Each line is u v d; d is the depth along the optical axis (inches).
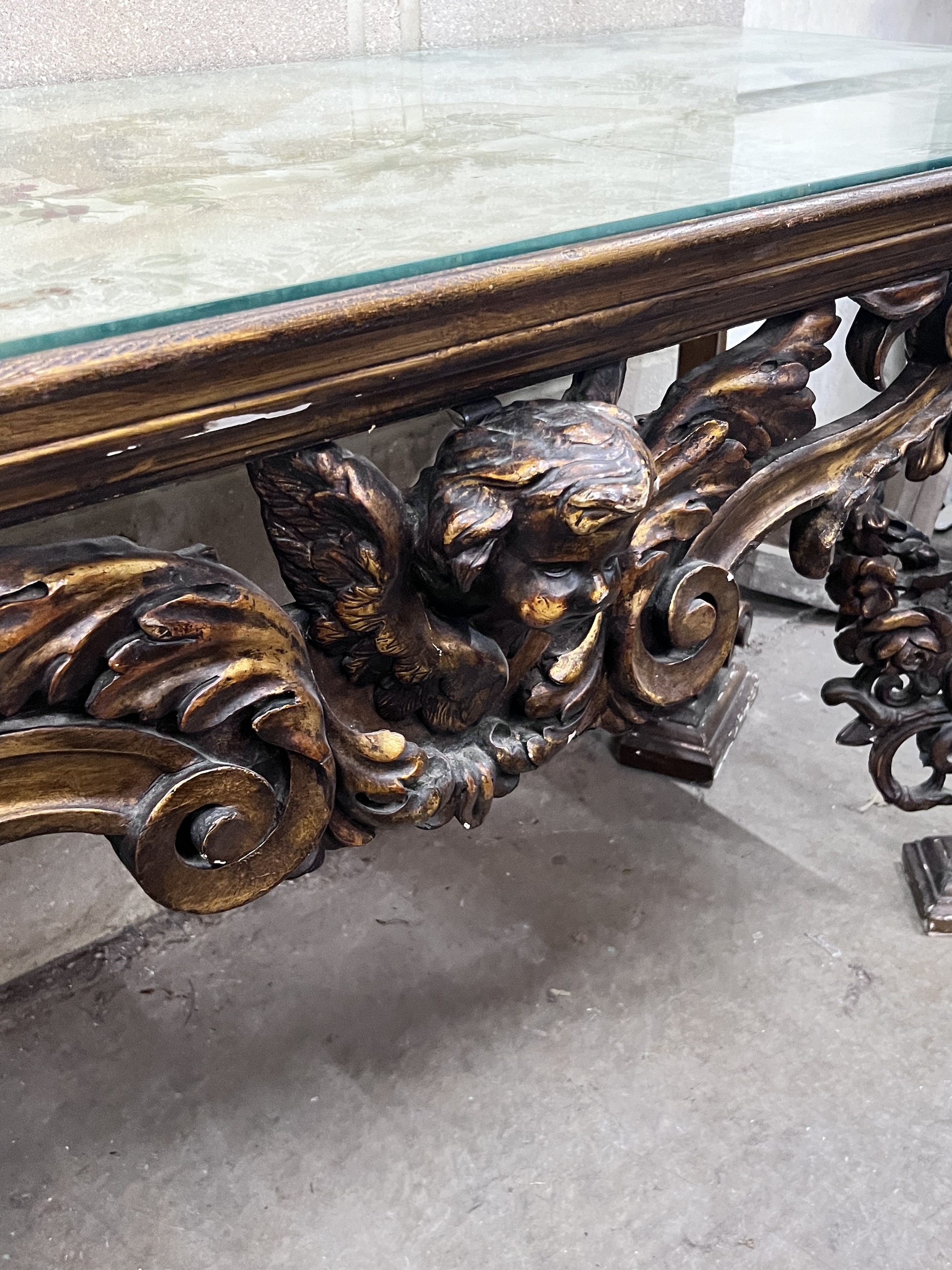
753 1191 47.4
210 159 36.8
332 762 31.1
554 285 27.7
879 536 49.6
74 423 21.8
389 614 31.8
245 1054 54.1
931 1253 44.9
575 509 28.3
